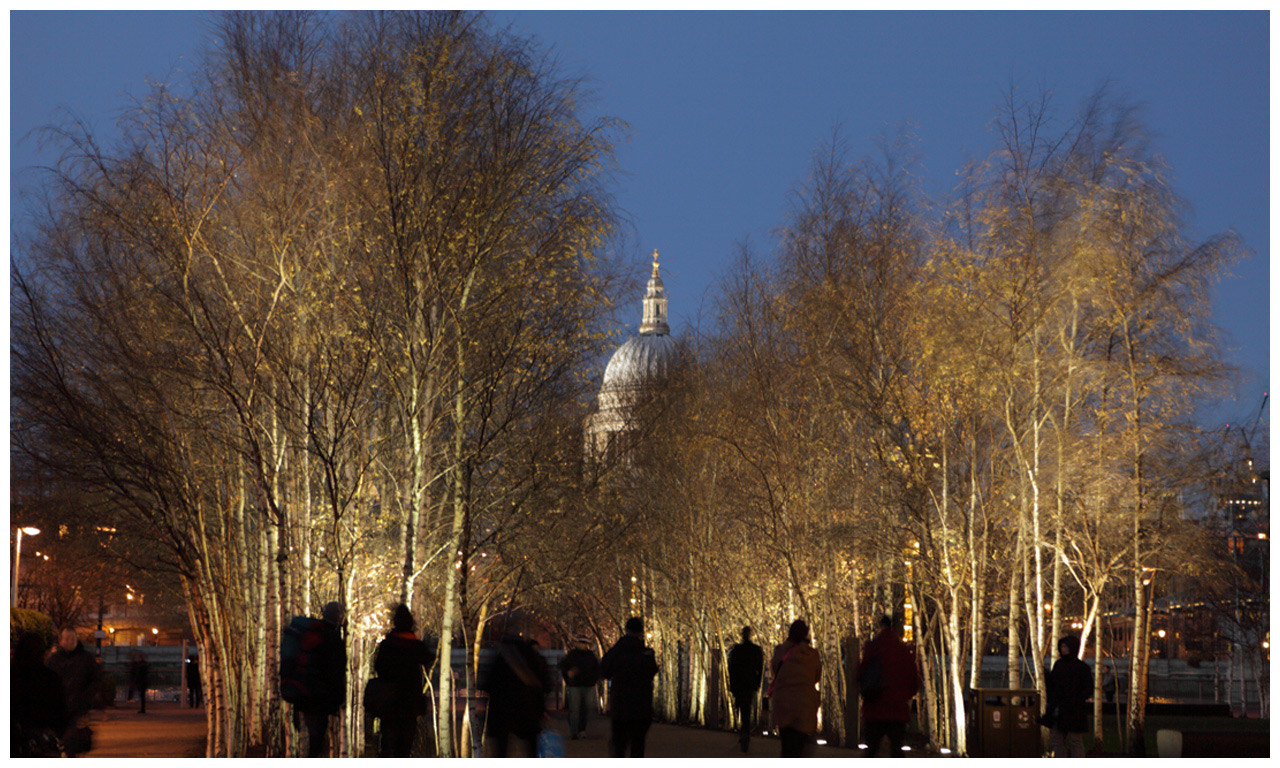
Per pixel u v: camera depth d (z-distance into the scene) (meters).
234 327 23.14
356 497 26.11
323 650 16.97
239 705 26.12
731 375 41.78
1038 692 26.00
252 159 23.22
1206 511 35.12
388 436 27.42
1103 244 29.47
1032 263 29.70
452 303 25.39
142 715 48.28
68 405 22.14
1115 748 33.78
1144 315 30.06
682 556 46.56
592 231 25.53
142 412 23.06
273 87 23.36
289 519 25.16
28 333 21.77
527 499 29.33
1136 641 31.11
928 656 37.62
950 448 32.00
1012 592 31.17
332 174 23.14
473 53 24.09
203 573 24.91
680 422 41.78
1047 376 30.55
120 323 22.91
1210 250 29.55
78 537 31.72
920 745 31.62
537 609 51.00
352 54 24.17
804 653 20.34
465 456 26.80
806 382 36.66
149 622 92.94
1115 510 30.92
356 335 23.75
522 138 24.22
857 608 38.75
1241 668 57.25
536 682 18.48
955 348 29.94
